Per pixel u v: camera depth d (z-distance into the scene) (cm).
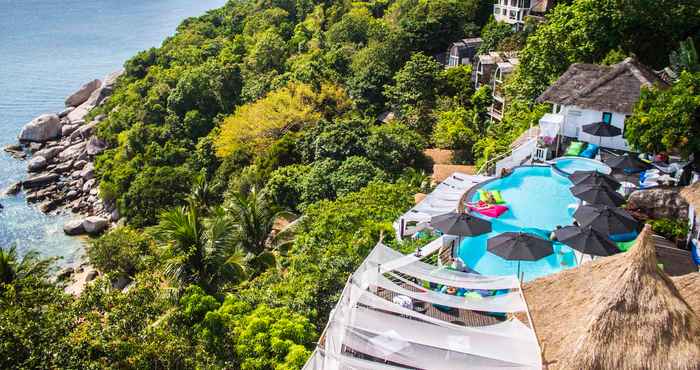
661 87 3488
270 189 4991
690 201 2386
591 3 4488
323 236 3272
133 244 4731
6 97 11681
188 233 3388
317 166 4938
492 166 3819
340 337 1634
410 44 8256
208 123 7750
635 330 1399
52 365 1984
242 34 10906
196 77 7919
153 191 6041
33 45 16725
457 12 8756
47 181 7638
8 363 1980
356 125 5444
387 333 1630
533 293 1825
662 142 2870
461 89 6806
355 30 9256
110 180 6888
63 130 9394
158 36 18338
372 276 1891
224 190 6053
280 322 2350
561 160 3447
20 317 2158
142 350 2084
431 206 3173
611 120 3512
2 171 8088
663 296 1421
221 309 2550
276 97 6650
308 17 11519
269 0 11950
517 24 7969
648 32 4547
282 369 2091
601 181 2777
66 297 2494
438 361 1551
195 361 2184
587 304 1605
